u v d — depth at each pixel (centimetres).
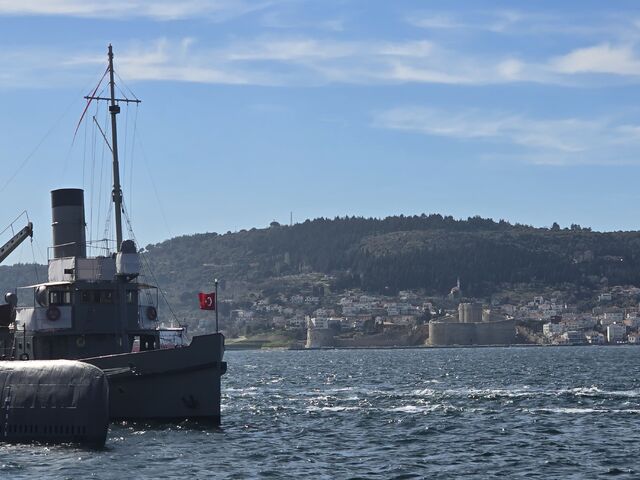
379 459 6769
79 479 5666
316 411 10094
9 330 8331
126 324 8156
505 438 7862
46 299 8106
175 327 10294
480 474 6209
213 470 6119
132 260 8075
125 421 7631
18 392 6669
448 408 10431
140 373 7525
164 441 7056
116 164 8638
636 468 6444
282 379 18238
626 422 8956
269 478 5947
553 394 12356
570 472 6306
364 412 9981
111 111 8644
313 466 6412
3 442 6675
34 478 5659
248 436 7762
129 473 5888
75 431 6556
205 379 7562
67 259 8131
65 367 6656
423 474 6191
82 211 8350
